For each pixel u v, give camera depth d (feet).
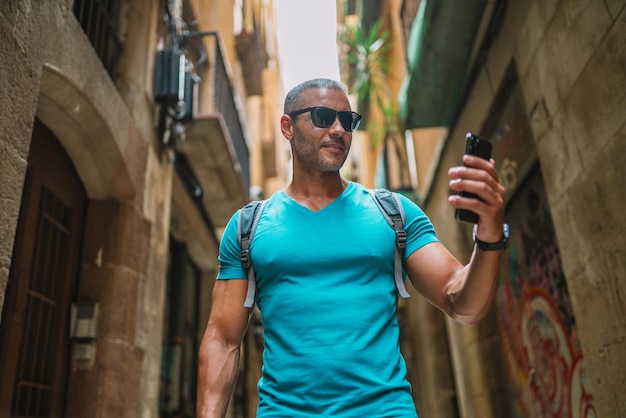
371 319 4.52
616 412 9.66
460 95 19.54
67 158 12.34
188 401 24.21
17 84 7.95
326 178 5.32
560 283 14.12
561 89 11.09
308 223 4.94
